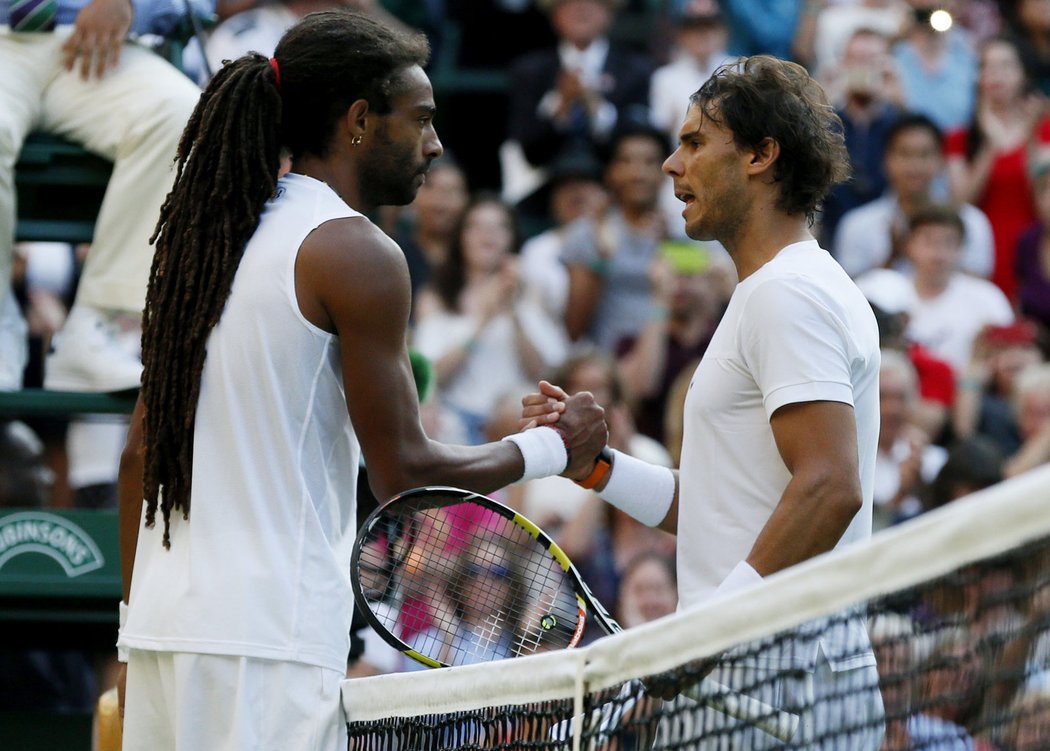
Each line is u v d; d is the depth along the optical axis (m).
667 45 31.11
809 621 6.67
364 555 10.48
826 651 7.44
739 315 9.25
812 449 8.70
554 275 26.50
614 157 27.25
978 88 30.20
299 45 9.81
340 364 9.55
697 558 9.39
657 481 11.02
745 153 9.48
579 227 26.83
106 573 13.35
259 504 9.20
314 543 9.27
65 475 21.52
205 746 9.05
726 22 30.66
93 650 15.66
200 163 9.73
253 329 9.31
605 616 10.16
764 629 6.84
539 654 8.19
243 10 26.16
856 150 28.86
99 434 21.55
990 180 29.61
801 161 9.44
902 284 26.83
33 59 14.12
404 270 9.50
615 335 26.47
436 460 9.70
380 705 9.18
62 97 14.15
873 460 9.42
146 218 13.83
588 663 7.82
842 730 6.88
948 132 29.95
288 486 9.27
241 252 9.49
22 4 14.08
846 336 8.98
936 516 6.14
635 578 20.88
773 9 30.95
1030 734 5.96
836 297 9.05
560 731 7.97
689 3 30.45
